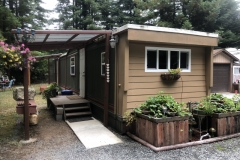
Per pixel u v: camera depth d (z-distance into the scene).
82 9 18.95
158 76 5.09
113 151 3.66
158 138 3.68
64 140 4.32
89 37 5.95
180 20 14.98
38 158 3.39
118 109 4.83
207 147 3.81
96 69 6.34
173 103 4.18
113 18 19.19
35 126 5.41
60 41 5.97
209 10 14.58
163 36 4.70
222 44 16.05
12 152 3.67
